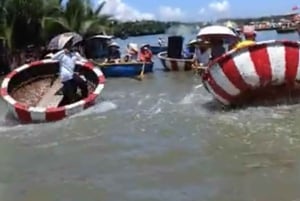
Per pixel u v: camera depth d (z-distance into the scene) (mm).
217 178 6012
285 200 5191
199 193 5562
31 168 6953
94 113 10906
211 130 8555
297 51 9859
